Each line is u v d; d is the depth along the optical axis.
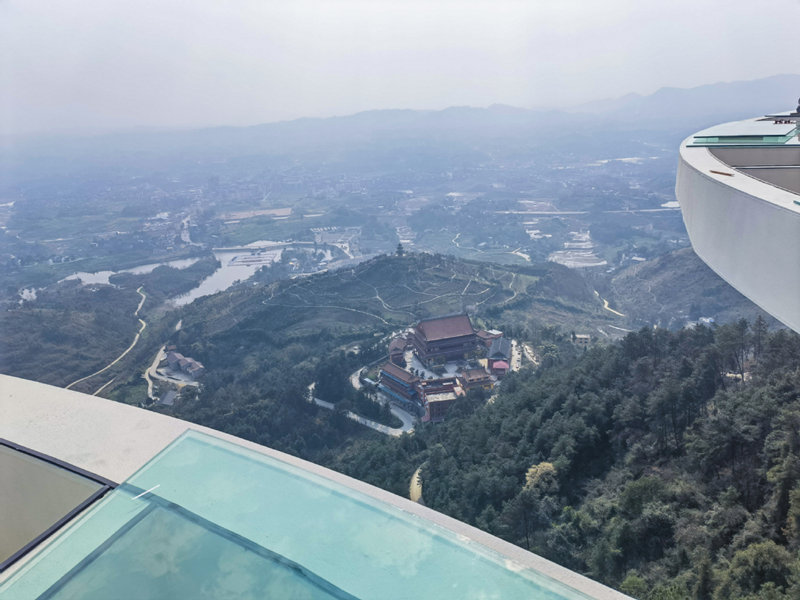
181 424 4.95
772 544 14.52
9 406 5.27
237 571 3.11
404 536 3.27
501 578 2.95
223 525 3.41
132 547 3.29
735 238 8.16
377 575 3.05
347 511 3.46
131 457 4.44
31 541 3.53
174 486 3.76
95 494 3.94
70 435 4.78
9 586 3.06
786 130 16.28
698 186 9.95
